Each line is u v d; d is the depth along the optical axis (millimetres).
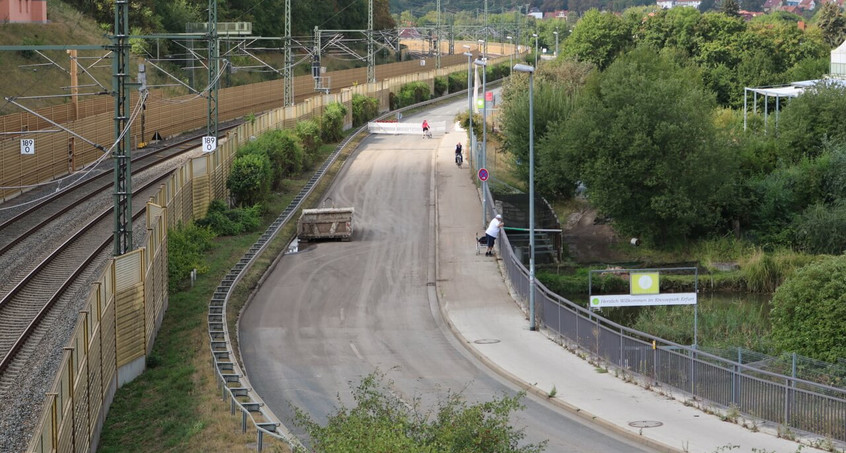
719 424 29672
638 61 94750
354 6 180500
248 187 66625
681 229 68000
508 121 79438
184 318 42969
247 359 39094
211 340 37938
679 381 32625
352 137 101625
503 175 82562
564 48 147375
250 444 26547
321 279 52156
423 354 39625
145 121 86438
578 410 31359
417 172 82812
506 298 47875
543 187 77562
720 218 69750
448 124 117625
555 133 72000
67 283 42406
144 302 36688
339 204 71562
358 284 51188
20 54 90812
